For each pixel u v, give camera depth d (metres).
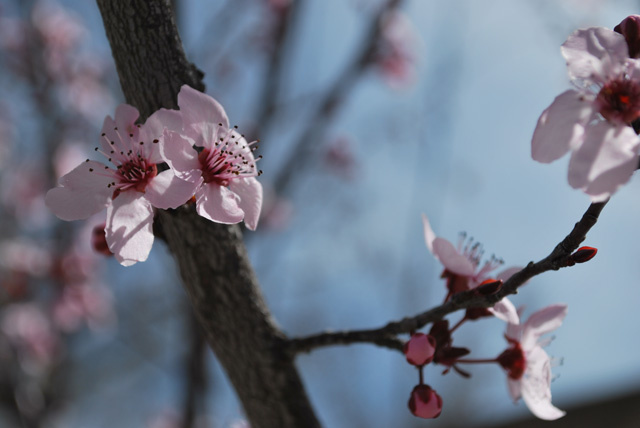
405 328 0.28
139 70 0.28
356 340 0.28
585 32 0.26
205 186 0.27
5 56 0.53
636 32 0.27
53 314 0.50
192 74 0.28
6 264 0.50
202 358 0.38
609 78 0.26
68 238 0.51
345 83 0.45
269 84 0.44
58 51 0.54
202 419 0.38
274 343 0.28
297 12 0.44
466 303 0.27
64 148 0.54
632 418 0.41
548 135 0.26
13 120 0.60
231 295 0.28
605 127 0.26
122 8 0.27
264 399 0.29
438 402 0.27
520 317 0.29
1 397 0.46
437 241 0.28
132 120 0.27
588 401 0.42
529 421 0.43
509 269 0.28
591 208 0.26
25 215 0.58
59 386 0.51
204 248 0.28
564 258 0.26
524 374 0.29
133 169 0.27
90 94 0.56
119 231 0.27
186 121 0.27
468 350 0.28
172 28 0.28
